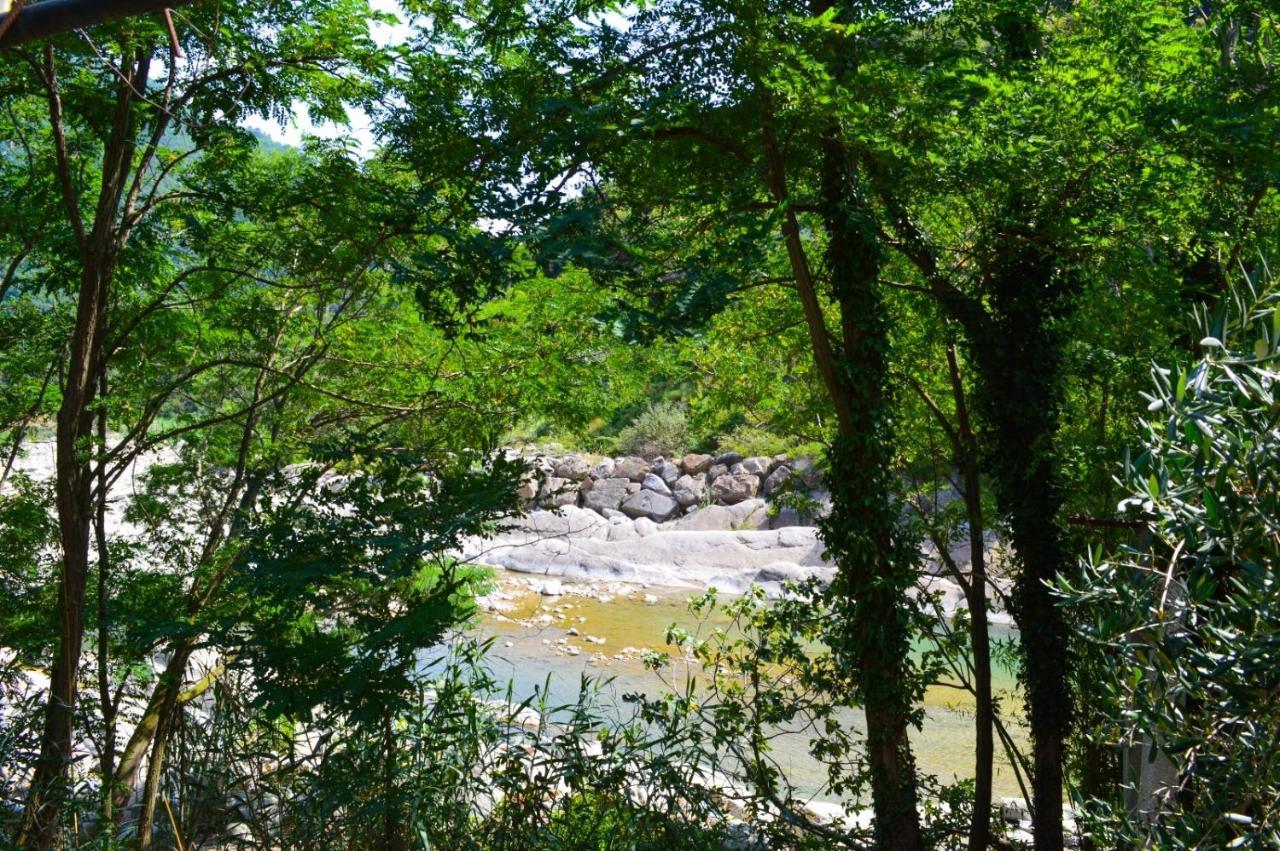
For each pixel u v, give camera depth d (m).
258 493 9.16
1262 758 2.38
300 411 9.75
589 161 7.54
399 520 7.00
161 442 9.16
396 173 9.08
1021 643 8.26
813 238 10.30
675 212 8.30
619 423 27.64
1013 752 9.13
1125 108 7.15
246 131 8.07
